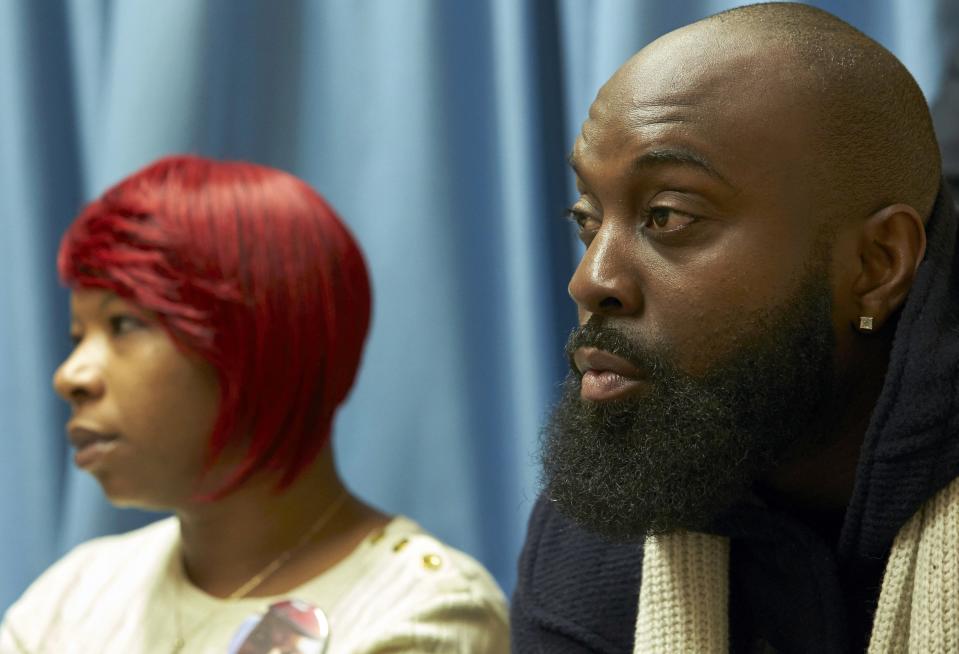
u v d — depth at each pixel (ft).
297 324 6.36
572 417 4.37
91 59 9.49
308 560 6.63
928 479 4.06
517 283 8.21
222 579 6.71
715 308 4.12
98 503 8.71
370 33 8.78
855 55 4.25
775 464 4.32
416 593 6.36
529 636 5.16
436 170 8.54
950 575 4.06
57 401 9.39
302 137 8.93
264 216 6.40
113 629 6.75
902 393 4.04
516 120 8.24
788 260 4.12
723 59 4.17
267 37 8.96
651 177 4.16
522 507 8.38
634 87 4.24
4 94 9.43
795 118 4.12
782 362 4.15
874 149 4.21
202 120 8.77
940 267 4.28
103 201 6.47
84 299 6.40
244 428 6.34
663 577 4.61
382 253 8.62
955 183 6.21
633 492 4.19
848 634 4.49
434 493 8.52
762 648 4.79
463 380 8.51
